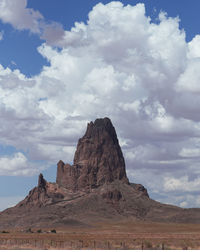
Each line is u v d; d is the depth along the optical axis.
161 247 74.62
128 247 74.44
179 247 79.31
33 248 75.56
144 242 90.62
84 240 113.38
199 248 76.19
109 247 76.88
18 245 84.62
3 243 92.69
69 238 129.62
